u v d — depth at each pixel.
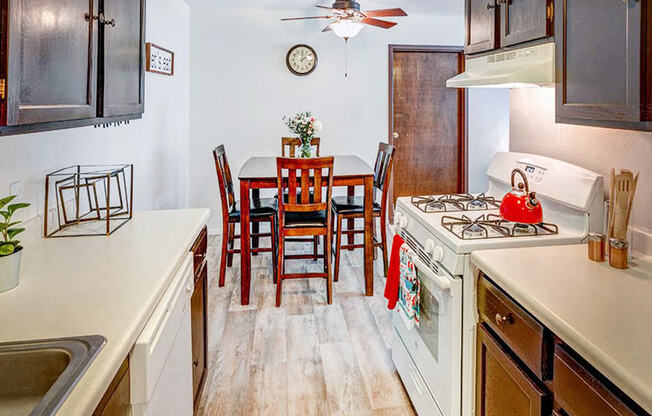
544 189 1.81
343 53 4.98
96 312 1.06
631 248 1.51
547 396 1.09
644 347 0.88
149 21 3.58
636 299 1.11
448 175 5.45
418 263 1.81
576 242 1.60
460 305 1.52
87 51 1.38
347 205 3.62
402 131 5.33
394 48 5.04
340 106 5.04
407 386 2.09
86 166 2.00
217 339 2.66
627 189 1.32
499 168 2.23
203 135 4.93
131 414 1.02
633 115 1.13
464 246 1.51
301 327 2.81
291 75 4.95
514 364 1.24
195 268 1.81
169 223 1.94
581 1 1.33
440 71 5.29
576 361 0.97
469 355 1.53
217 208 5.06
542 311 1.07
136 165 3.24
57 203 1.78
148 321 1.11
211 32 4.82
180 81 4.57
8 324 1.00
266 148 5.01
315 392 2.15
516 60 1.71
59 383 0.77
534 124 2.13
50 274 1.31
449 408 1.56
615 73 1.19
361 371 2.33
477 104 5.32
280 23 4.87
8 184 1.52
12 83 0.96
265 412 2.00
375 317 2.96
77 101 1.32
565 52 1.42
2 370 0.89
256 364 2.39
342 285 3.52
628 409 0.81
